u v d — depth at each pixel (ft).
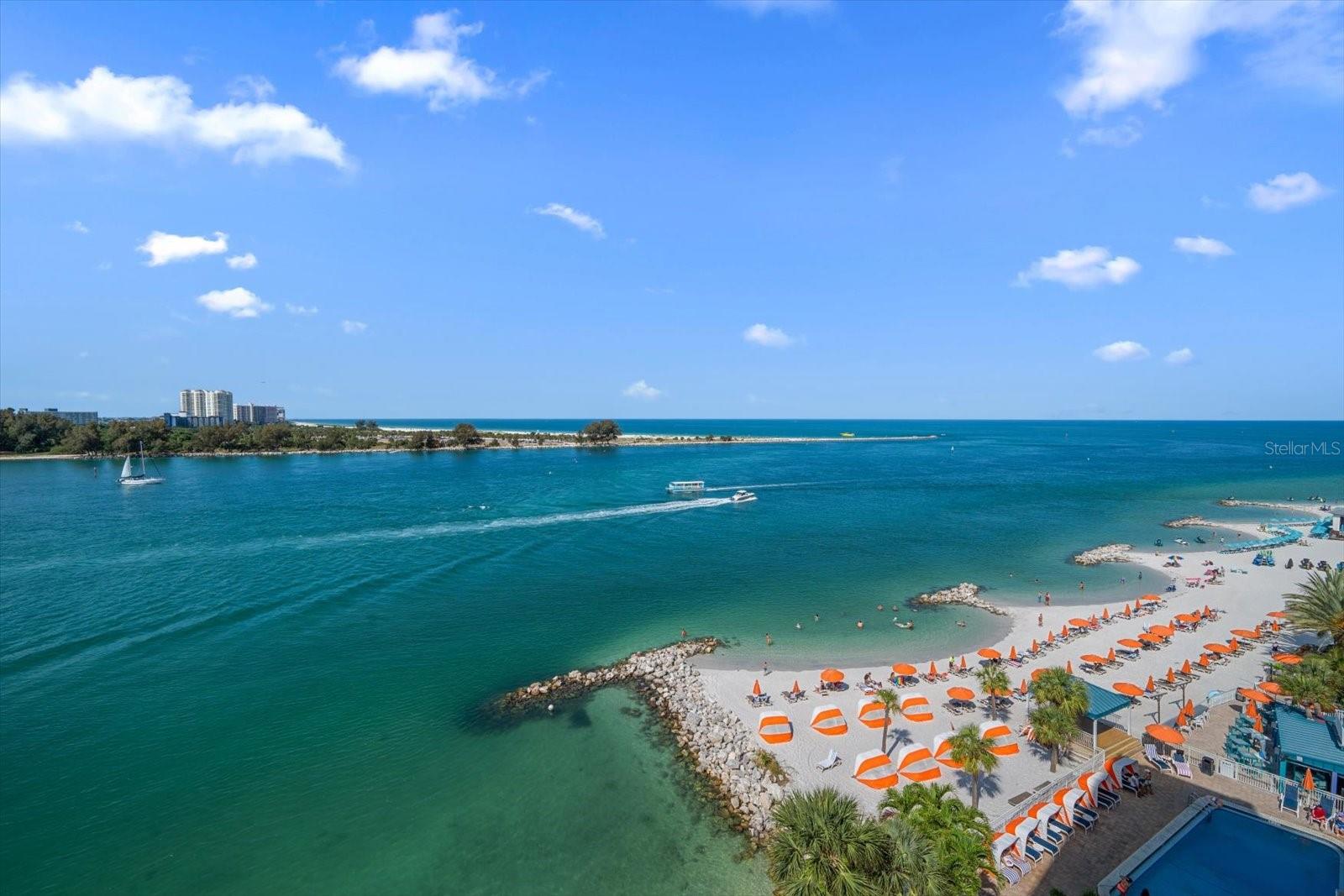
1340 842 100.27
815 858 79.56
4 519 371.56
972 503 458.09
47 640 194.18
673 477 594.65
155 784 126.82
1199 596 238.89
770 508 432.66
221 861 107.45
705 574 275.18
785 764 131.54
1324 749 115.24
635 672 176.55
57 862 106.42
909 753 122.52
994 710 152.25
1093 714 126.52
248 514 387.14
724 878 104.37
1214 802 110.52
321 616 218.38
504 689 168.76
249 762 134.72
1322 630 172.45
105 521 365.40
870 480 588.09
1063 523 385.91
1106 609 224.53
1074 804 107.45
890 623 216.13
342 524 359.66
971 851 83.66
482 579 263.08
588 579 266.36
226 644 194.18
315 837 113.29
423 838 113.39
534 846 111.75
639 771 132.98
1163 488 538.06
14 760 134.00
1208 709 143.95
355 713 155.33
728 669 179.42
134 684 168.25
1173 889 91.81
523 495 466.29
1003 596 245.86
